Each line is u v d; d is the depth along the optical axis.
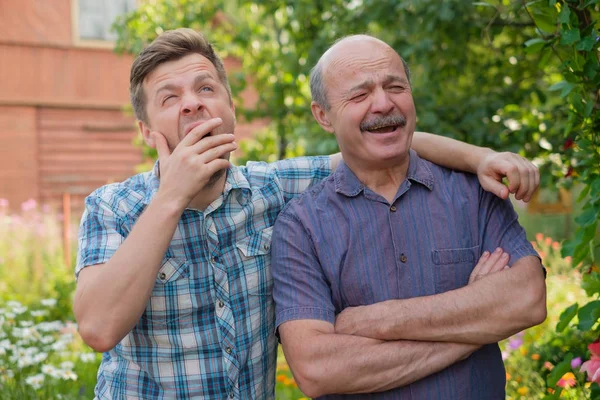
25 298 6.73
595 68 2.08
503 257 1.96
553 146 4.00
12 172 11.63
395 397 1.89
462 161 2.05
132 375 2.01
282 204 2.17
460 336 1.83
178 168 1.80
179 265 1.98
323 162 2.28
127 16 6.23
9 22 11.54
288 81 5.77
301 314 1.93
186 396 1.98
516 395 3.39
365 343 1.84
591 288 2.30
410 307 1.85
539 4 2.17
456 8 4.07
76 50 11.97
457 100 4.53
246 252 2.04
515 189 1.92
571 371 2.54
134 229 1.79
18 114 11.68
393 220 1.99
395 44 4.48
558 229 9.56
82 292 1.80
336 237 1.99
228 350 1.99
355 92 1.93
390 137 1.93
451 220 1.99
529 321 1.85
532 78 4.46
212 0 6.26
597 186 2.10
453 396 1.88
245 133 12.24
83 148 12.12
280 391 3.97
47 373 3.51
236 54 6.56
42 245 7.79
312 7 5.04
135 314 1.76
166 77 1.94
